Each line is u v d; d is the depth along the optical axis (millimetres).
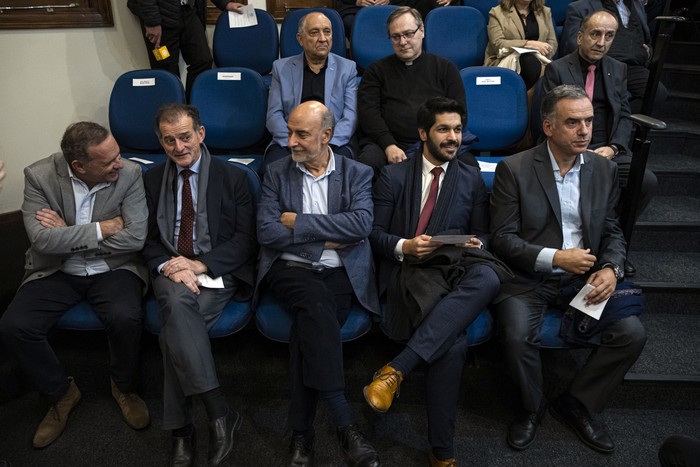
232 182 1840
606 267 1648
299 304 1578
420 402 1811
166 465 1585
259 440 1668
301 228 1682
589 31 2293
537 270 1678
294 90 2508
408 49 2357
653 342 1918
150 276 1798
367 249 1807
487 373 1790
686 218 2293
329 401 1501
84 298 1801
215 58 3170
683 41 3506
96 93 2973
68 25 2781
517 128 2467
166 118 1684
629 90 2842
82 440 1688
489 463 1575
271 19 3115
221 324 1727
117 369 1708
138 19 3059
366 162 2252
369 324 1729
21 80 2688
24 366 1636
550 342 1660
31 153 2785
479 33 2980
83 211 1759
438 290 1586
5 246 2455
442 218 1805
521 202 1772
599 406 1619
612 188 1770
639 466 1561
